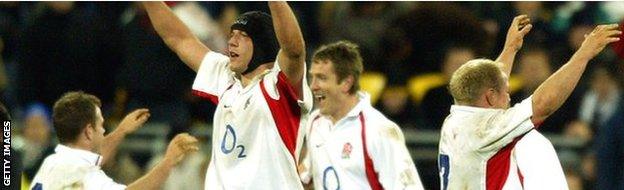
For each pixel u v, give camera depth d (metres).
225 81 26.28
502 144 24.81
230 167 25.47
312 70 25.91
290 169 25.36
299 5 43.00
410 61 39.25
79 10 42.62
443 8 38.75
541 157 25.00
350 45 26.02
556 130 39.31
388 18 40.72
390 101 38.38
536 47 40.00
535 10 41.25
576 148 38.91
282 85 25.19
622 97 36.41
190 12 40.59
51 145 37.84
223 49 40.94
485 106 25.28
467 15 38.22
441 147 25.77
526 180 24.94
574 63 24.20
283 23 24.52
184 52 26.92
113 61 42.41
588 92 39.47
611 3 41.88
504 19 40.78
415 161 38.06
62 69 42.44
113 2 42.59
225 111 25.61
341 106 25.91
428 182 37.97
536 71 37.88
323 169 25.95
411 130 38.03
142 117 27.98
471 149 25.08
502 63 26.56
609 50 39.47
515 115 24.59
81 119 27.14
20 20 44.28
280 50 25.02
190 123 39.41
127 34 41.09
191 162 36.56
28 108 41.28
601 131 36.44
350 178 25.75
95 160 27.12
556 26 41.09
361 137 25.75
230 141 25.50
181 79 40.78
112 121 40.41
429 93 38.03
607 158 36.28
